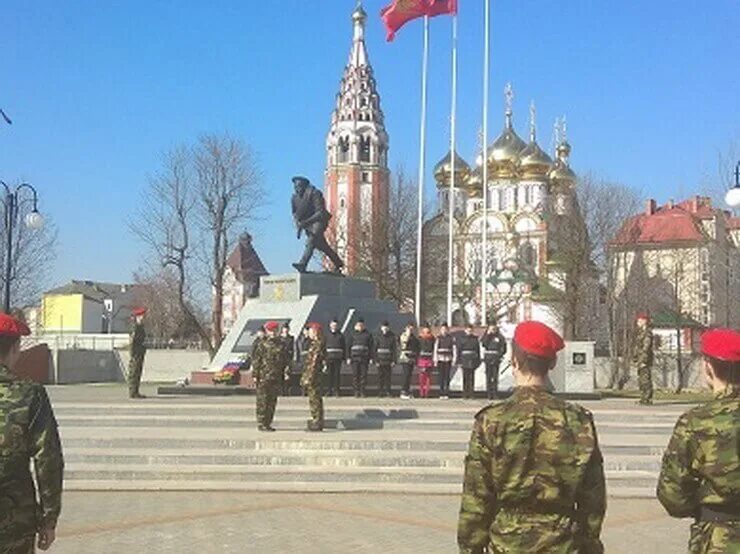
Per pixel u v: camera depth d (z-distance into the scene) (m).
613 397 27.88
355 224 61.16
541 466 4.68
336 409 18.12
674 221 69.31
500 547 4.72
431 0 35.47
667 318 58.50
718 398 5.20
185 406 18.16
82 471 14.34
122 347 49.94
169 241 49.09
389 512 12.30
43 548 5.59
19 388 5.51
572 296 56.84
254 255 93.06
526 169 85.56
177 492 13.79
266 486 14.02
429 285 60.56
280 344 16.89
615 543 10.69
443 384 23.36
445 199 87.81
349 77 97.56
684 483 5.12
